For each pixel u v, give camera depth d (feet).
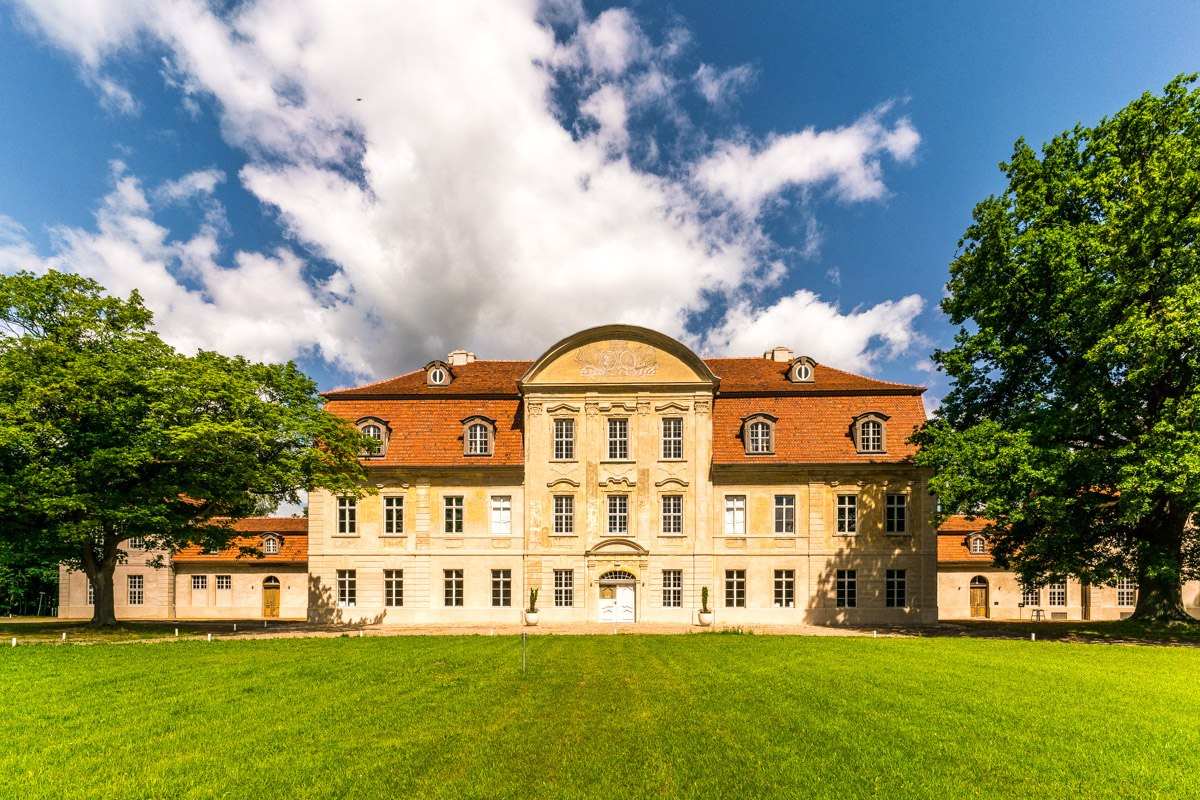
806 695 52.21
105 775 35.65
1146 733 42.11
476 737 41.57
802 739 40.98
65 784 34.37
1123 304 83.97
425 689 54.70
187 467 95.86
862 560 116.57
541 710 47.96
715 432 121.60
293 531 163.84
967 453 87.76
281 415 99.55
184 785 34.19
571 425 121.90
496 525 120.88
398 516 121.80
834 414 121.90
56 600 179.42
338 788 33.73
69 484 86.89
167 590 157.58
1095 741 40.60
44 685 56.44
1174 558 88.07
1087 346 85.46
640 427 120.37
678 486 119.14
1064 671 62.23
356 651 75.10
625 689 54.65
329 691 53.93
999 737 41.29
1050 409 88.94
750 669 63.46
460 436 123.54
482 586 119.24
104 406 89.40
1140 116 88.12
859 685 55.93
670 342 120.98
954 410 105.91
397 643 82.69
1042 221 92.27
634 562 118.11
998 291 94.84
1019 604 147.02
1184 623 91.04
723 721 44.91
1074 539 91.45
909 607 115.14
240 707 48.93
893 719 45.24
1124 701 50.26
